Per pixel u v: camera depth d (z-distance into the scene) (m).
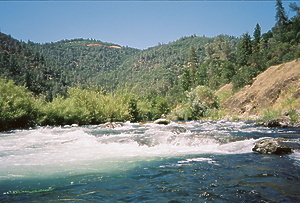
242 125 16.52
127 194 3.58
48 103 25.06
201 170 4.95
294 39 56.00
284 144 7.09
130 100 31.41
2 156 6.75
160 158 6.33
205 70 85.75
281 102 21.58
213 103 34.75
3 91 20.03
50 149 7.88
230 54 93.69
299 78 22.80
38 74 140.12
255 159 5.84
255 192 3.49
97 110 27.30
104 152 7.25
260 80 30.94
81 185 4.10
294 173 4.46
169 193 3.58
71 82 163.25
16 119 19.66
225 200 3.22
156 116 45.16
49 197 3.51
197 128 14.98
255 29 92.56
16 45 184.88
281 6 82.12
